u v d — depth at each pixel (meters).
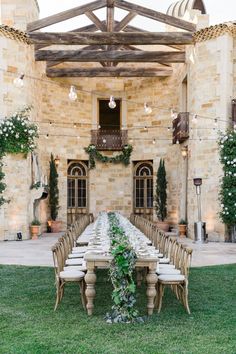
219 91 15.38
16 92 15.96
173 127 19.05
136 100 20.94
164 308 6.40
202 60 15.86
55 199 19.47
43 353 4.51
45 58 17.62
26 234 16.06
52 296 7.05
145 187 20.77
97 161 21.00
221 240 15.10
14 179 15.73
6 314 6.01
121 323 5.61
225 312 6.12
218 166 15.26
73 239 9.55
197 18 16.19
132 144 20.95
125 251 5.75
